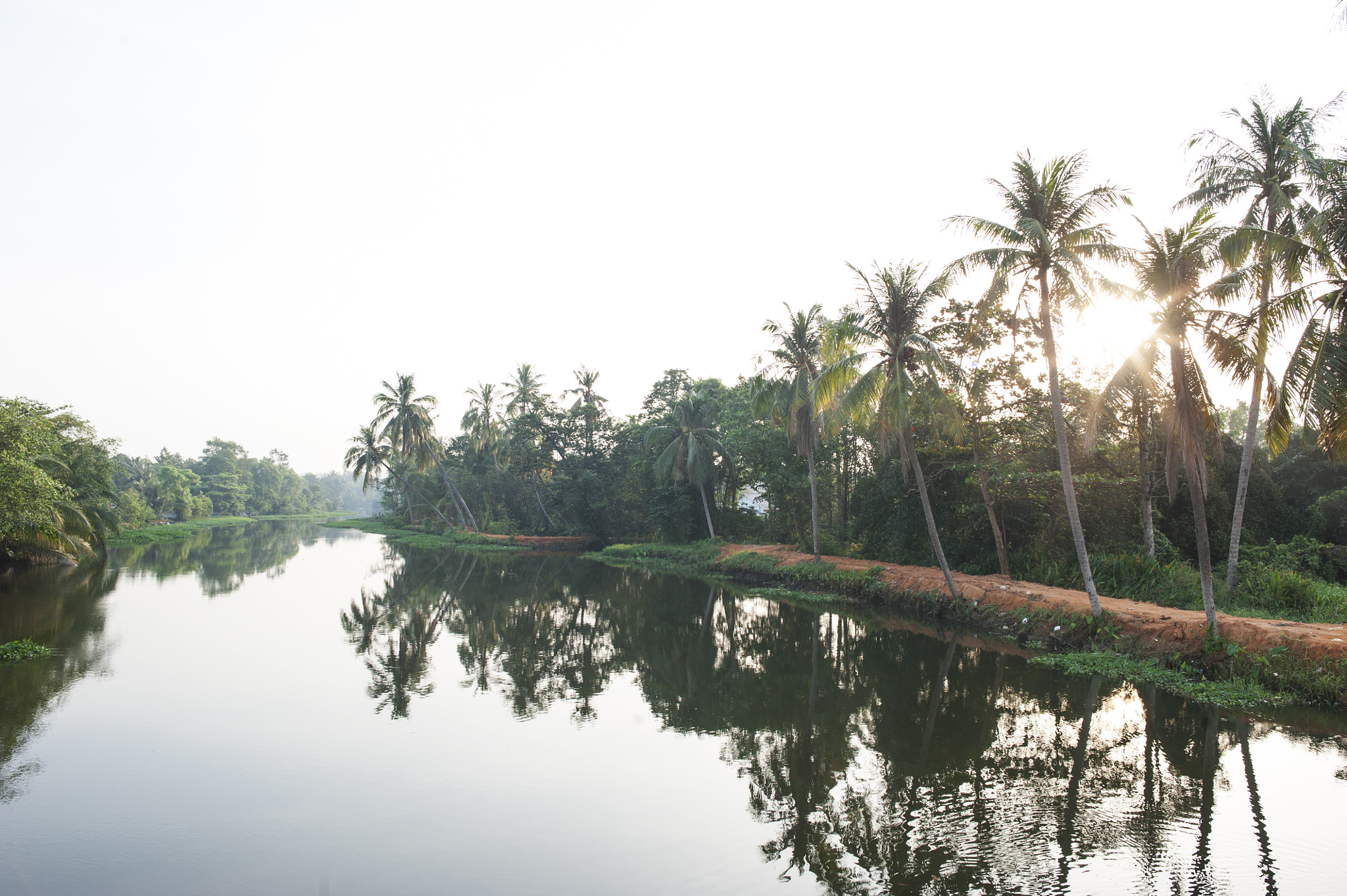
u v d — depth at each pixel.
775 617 23.62
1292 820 8.02
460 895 6.65
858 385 19.95
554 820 8.36
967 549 26.09
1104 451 22.44
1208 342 13.56
